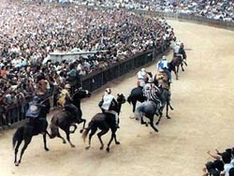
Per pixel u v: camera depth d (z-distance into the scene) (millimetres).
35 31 55125
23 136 21312
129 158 22828
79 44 43625
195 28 70625
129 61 40562
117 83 37344
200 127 27719
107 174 20984
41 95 27438
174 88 36875
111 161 22406
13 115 26219
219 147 24609
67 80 30609
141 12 82375
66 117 22953
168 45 53500
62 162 22078
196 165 22219
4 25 60500
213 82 38969
